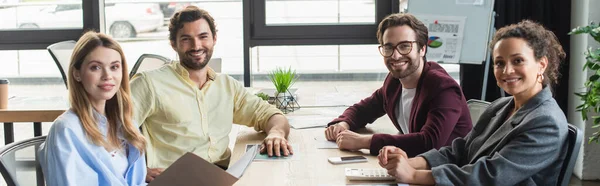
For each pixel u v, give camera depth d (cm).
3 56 476
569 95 432
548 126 165
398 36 234
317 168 195
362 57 468
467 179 167
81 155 171
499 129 179
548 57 175
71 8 461
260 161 204
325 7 461
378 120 295
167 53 495
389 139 218
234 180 152
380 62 468
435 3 417
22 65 479
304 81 466
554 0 418
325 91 406
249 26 459
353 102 353
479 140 190
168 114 230
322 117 295
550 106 170
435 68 244
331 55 466
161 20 488
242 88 260
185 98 234
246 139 247
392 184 176
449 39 418
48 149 167
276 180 180
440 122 223
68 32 463
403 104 254
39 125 304
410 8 421
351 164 201
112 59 179
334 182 178
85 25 461
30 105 309
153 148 233
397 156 180
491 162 167
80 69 175
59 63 332
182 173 149
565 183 169
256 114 257
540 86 176
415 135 221
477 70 434
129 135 188
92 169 169
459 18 414
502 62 175
